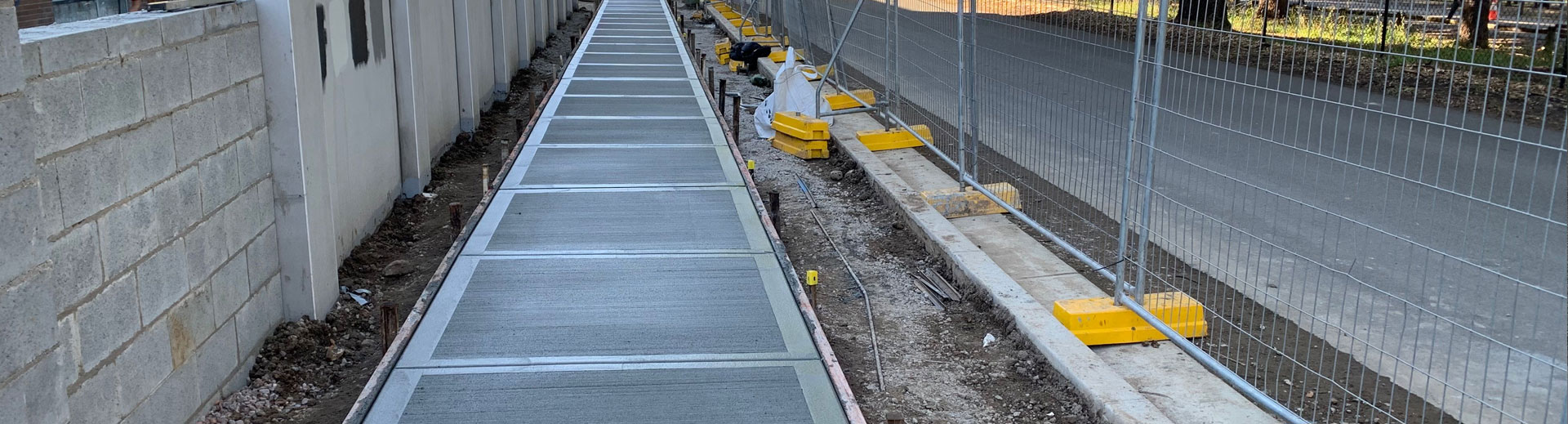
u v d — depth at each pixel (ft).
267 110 18.48
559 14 93.50
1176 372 17.02
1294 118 37.91
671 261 21.52
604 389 15.25
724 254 22.03
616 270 20.85
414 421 14.16
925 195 27.43
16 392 9.73
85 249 12.30
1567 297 11.03
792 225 27.50
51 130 11.59
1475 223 24.36
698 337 17.33
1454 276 20.52
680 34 73.46
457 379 15.52
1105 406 15.07
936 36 43.91
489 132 42.65
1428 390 15.61
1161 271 21.72
